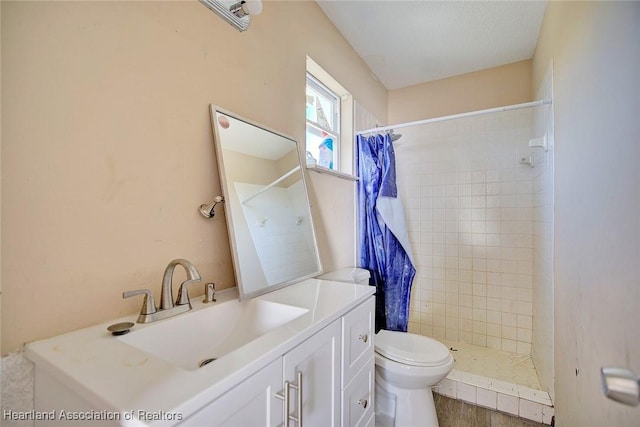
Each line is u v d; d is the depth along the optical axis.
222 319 0.97
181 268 0.98
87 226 0.76
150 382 0.53
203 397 0.50
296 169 1.53
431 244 2.60
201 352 0.88
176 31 0.98
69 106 0.73
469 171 2.48
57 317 0.71
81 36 0.75
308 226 1.54
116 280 0.82
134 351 0.64
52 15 0.70
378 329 2.09
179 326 0.84
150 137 0.90
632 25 0.72
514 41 2.15
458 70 2.57
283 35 1.49
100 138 0.78
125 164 0.84
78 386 0.52
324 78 1.95
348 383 1.03
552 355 1.58
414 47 2.24
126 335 0.72
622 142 0.77
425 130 2.68
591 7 1.01
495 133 2.41
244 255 1.12
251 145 1.25
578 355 1.13
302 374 0.78
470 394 1.77
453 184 2.53
